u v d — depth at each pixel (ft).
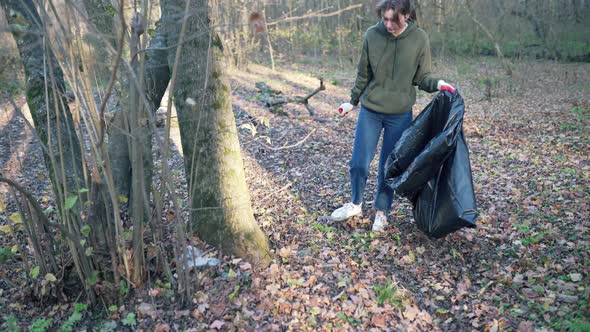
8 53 8.57
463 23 53.11
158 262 9.63
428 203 10.85
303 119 25.99
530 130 23.66
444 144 10.24
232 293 9.36
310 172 17.31
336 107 30.12
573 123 24.36
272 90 32.71
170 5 9.49
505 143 21.21
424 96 35.83
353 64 50.88
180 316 8.89
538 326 8.39
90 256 9.03
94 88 9.11
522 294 9.39
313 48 55.16
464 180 10.35
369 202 14.26
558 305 8.84
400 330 8.66
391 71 11.15
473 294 9.60
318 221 12.94
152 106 10.44
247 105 29.07
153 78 10.75
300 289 9.71
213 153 10.15
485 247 11.32
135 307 9.07
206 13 9.39
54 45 7.91
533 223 12.34
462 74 45.70
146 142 10.32
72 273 9.37
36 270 8.58
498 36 51.49
